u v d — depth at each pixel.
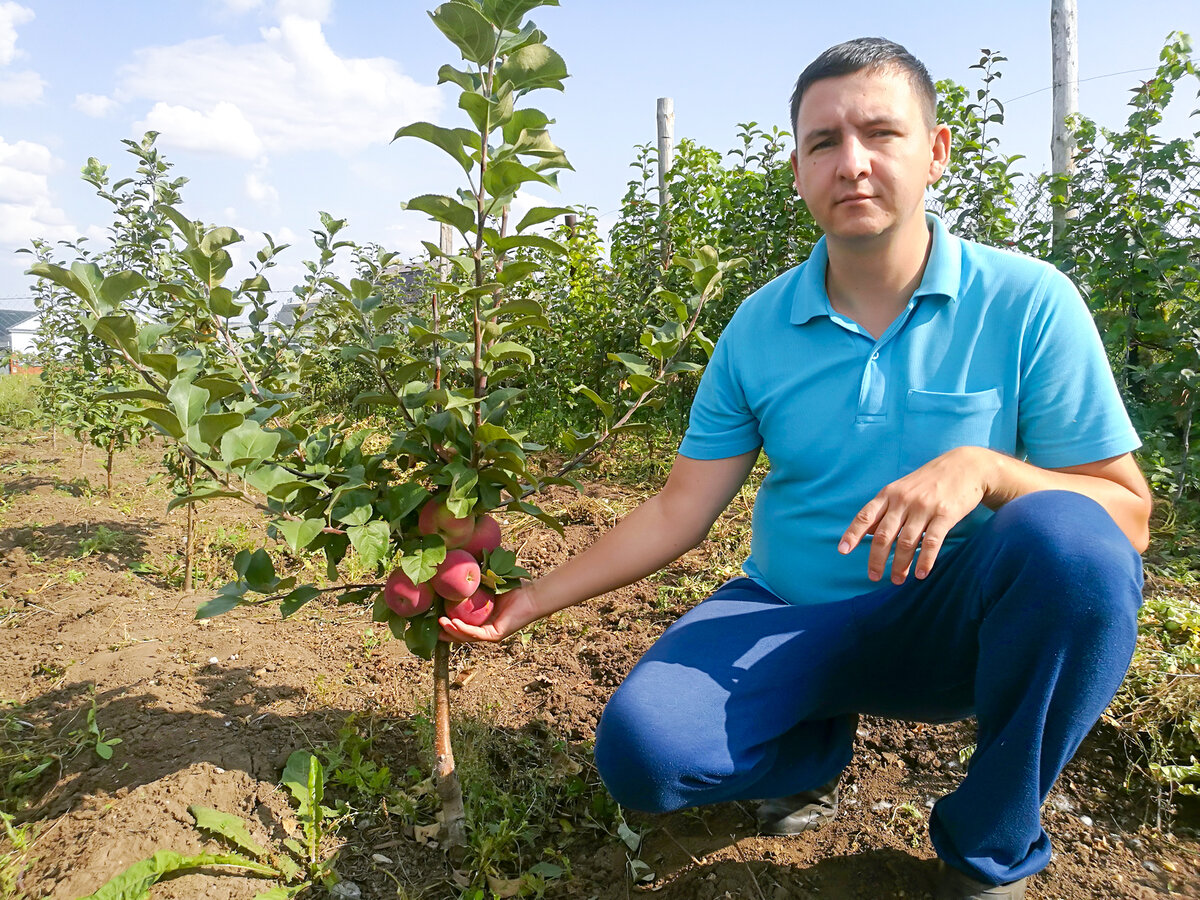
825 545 1.82
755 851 1.92
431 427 1.68
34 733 2.50
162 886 1.76
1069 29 5.94
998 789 1.48
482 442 1.67
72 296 5.40
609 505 4.75
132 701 2.54
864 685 1.77
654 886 1.86
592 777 2.22
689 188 6.79
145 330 1.56
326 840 1.98
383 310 1.72
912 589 1.67
